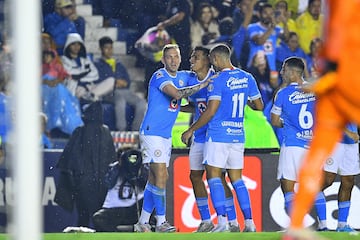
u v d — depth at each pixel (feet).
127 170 134.92
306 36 150.20
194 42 148.56
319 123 53.31
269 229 132.46
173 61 114.42
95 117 140.36
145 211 116.98
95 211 135.13
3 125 136.26
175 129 138.31
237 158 113.80
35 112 48.80
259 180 132.77
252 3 149.69
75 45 146.00
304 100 111.55
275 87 147.33
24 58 48.29
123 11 149.69
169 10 149.18
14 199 50.70
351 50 52.49
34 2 48.19
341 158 116.16
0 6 140.77
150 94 115.14
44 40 145.38
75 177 135.54
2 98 137.08
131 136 140.26
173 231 115.34
